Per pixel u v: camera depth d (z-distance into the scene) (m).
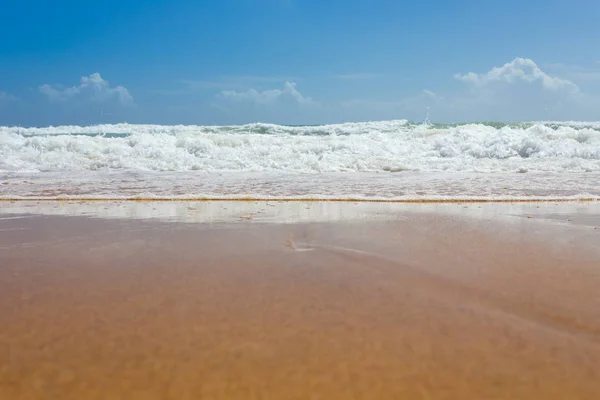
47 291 3.21
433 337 2.49
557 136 14.61
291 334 2.52
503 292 3.19
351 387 2.03
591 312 2.85
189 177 10.36
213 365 2.20
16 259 4.04
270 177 10.38
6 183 9.35
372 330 2.57
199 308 2.88
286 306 2.92
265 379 2.08
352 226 5.39
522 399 1.95
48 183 9.36
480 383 2.06
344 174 10.96
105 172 11.34
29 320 2.70
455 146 14.26
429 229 5.21
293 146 14.29
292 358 2.26
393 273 3.61
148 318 2.73
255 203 7.22
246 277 3.51
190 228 5.33
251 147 14.20
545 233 5.01
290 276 3.53
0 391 2.00
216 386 2.03
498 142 14.26
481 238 4.77
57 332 2.54
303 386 2.03
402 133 16.28
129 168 12.07
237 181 9.67
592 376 2.12
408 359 2.26
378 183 9.34
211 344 2.40
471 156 13.88
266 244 4.55
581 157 13.26
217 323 2.66
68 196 7.74
